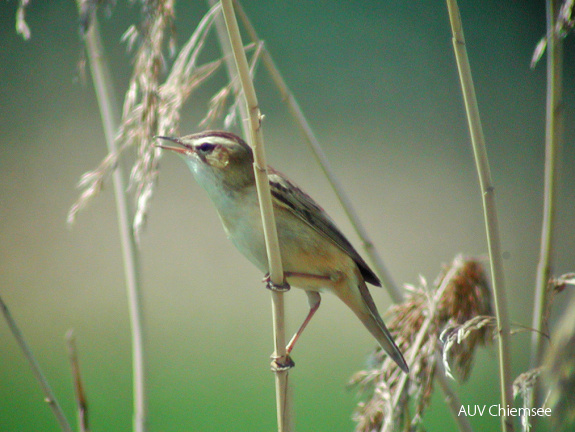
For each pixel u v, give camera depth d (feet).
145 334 17.89
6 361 40.34
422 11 73.77
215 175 17.61
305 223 17.65
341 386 37.32
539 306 14.85
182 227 55.62
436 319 16.47
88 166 59.77
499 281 13.28
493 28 73.00
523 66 71.61
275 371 14.79
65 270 50.65
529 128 66.39
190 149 17.92
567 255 52.70
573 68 64.23
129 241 18.13
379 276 18.37
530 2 72.95
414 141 65.26
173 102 14.80
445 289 17.16
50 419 34.40
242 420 33.96
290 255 17.67
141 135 14.94
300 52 71.15
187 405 35.37
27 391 37.19
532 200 59.26
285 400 14.84
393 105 68.28
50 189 58.08
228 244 53.98
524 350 39.96
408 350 16.80
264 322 44.93
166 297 48.08
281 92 18.03
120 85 60.85
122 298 48.01
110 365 39.60
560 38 13.88
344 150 63.31
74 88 66.33
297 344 43.09
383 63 71.15
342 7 73.51
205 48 63.16
